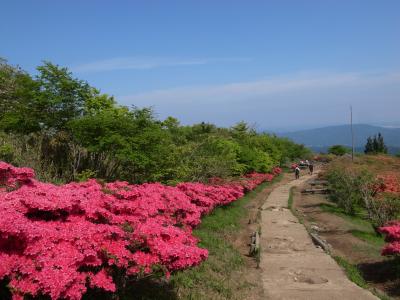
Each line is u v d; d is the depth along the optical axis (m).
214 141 23.80
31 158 12.02
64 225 5.50
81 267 5.20
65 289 4.43
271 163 36.09
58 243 5.02
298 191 29.44
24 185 6.85
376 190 19.09
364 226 16.70
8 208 5.15
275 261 10.41
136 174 13.95
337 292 8.04
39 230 4.88
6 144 11.78
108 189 7.19
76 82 13.20
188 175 17.28
